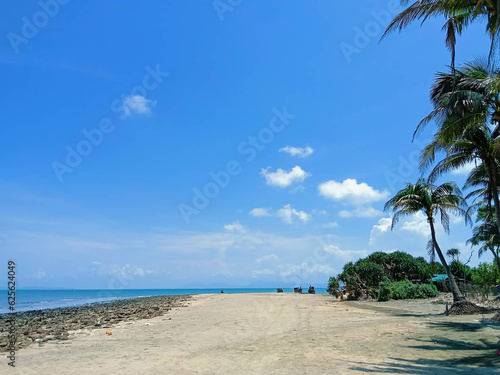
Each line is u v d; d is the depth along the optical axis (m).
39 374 8.73
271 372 8.92
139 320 22.38
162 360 10.36
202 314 25.20
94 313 31.16
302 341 13.48
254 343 13.23
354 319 20.50
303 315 23.44
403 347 12.05
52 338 14.75
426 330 15.42
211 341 13.80
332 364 9.73
